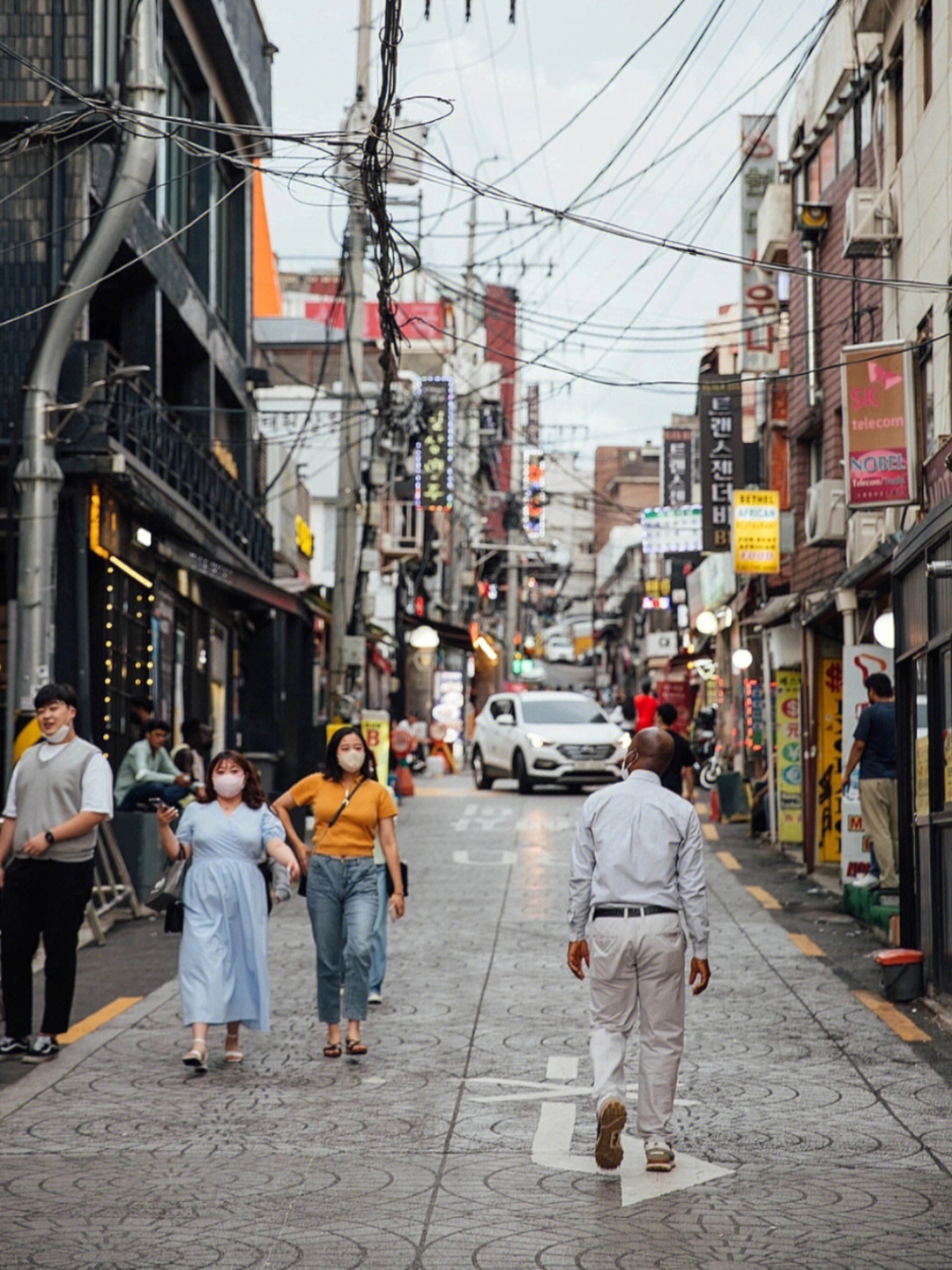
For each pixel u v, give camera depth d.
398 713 43.56
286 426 40.00
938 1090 9.02
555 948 14.39
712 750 38.12
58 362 15.31
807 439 25.70
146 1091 9.00
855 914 16.17
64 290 15.03
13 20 18.75
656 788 7.67
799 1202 6.85
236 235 30.42
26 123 18.61
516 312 18.59
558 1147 7.80
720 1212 6.70
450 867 21.08
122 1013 11.41
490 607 79.56
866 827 15.79
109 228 14.80
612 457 121.38
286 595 26.08
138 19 14.36
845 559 21.23
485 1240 6.30
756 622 24.91
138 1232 6.40
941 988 11.53
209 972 9.56
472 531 74.00
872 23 19.53
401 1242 6.28
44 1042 9.83
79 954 14.26
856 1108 8.61
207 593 28.05
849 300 22.16
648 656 66.94
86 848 10.01
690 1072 9.47
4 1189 7.04
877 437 16.94
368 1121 8.31
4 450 18.31
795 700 23.50
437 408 44.53
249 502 29.28
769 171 30.95
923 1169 7.41
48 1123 8.26
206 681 28.38
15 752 14.81
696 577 44.50
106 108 13.72
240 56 27.88
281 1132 8.06
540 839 24.78
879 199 18.98
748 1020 11.06
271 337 44.78
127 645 21.41
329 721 27.30
